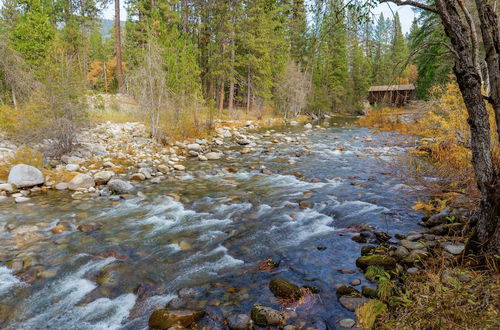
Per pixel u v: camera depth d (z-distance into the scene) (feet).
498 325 8.47
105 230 20.99
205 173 37.27
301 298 13.14
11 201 26.20
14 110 39.86
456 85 29.27
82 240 19.38
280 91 130.93
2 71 47.73
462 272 11.60
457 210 19.39
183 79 58.70
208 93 117.91
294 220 22.57
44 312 12.94
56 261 16.81
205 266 16.37
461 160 25.05
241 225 21.81
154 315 12.09
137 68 55.72
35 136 38.34
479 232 13.42
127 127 61.82
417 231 19.44
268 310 11.96
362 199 26.53
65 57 39.99
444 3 12.78
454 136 29.78
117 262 16.79
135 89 54.39
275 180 34.19
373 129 83.76
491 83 12.76
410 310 10.54
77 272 15.81
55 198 27.50
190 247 18.57
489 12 12.26
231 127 85.35
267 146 58.23
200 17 110.22
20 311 13.00
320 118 145.89
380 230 19.95
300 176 35.60
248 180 34.32
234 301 13.17
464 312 9.19
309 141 64.23
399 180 31.35
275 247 18.35
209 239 19.66
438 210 22.00
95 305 13.35
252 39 102.42
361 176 34.81
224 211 24.63
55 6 126.11
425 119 41.42
